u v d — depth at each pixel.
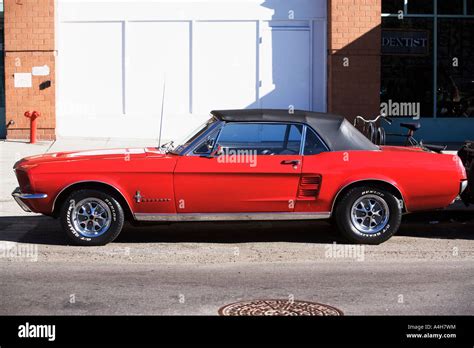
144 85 18.80
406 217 10.89
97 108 18.81
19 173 9.12
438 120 19.39
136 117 18.81
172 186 8.87
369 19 18.48
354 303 6.66
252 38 18.80
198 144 8.97
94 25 18.69
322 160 9.01
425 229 10.47
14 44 18.38
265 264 8.27
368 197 9.12
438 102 19.41
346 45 18.50
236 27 18.77
